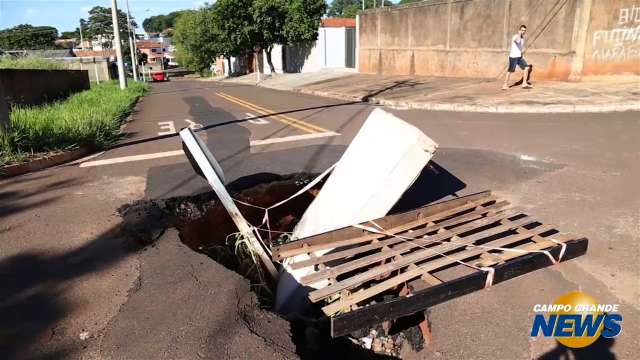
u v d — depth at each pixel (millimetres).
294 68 39938
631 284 3434
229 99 19656
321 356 3102
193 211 5438
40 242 4363
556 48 13922
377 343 3219
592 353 2799
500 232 3832
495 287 3461
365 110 12781
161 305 3256
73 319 3117
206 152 4773
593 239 4129
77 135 8680
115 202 5496
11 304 3314
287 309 3766
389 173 4234
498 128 9055
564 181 5703
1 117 7789
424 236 3846
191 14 69062
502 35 15641
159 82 57625
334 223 4371
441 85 16203
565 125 8961
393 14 21312
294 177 6562
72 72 23859
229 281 3568
